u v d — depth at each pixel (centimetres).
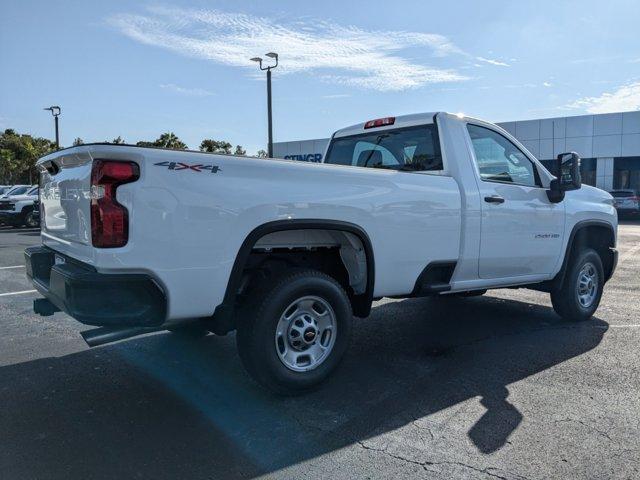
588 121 3341
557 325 621
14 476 295
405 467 306
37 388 424
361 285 445
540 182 591
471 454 321
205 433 348
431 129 521
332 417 372
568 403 394
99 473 299
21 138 6869
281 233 416
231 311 365
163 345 537
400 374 457
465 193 494
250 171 367
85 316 324
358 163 609
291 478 296
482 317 661
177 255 340
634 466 306
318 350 416
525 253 554
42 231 483
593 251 645
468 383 435
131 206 326
